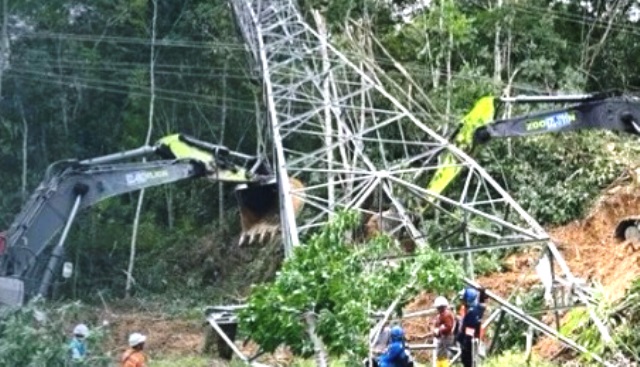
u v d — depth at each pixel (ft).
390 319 56.75
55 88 148.56
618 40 131.64
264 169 94.79
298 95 105.60
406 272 53.16
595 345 65.72
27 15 149.38
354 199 81.15
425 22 126.93
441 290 53.88
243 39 128.57
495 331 72.64
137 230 144.66
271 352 50.98
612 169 104.99
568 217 104.22
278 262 123.24
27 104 148.05
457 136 84.74
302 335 48.29
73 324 96.37
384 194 88.79
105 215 147.02
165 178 84.12
